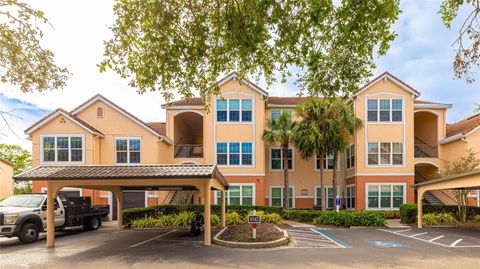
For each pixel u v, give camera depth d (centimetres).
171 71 906
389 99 2412
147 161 2355
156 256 1013
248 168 2412
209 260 959
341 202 2623
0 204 1416
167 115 2605
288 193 2453
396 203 2353
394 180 2362
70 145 2250
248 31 812
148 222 1719
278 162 2691
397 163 2380
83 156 2241
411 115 2402
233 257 996
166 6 816
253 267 880
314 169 2688
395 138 2391
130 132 2380
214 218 1723
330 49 898
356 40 819
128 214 1802
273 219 1847
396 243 1239
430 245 1198
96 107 2402
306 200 2655
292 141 2239
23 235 1285
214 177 1233
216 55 932
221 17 847
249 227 1532
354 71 909
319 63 904
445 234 1480
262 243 1156
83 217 1638
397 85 2419
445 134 2505
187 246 1174
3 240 1389
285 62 923
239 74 1016
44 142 2253
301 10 786
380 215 1781
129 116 2375
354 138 2430
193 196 2317
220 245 1188
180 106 2561
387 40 814
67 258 997
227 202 2391
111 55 857
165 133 2681
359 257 997
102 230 1689
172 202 2453
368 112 2409
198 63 938
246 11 799
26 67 883
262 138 2383
